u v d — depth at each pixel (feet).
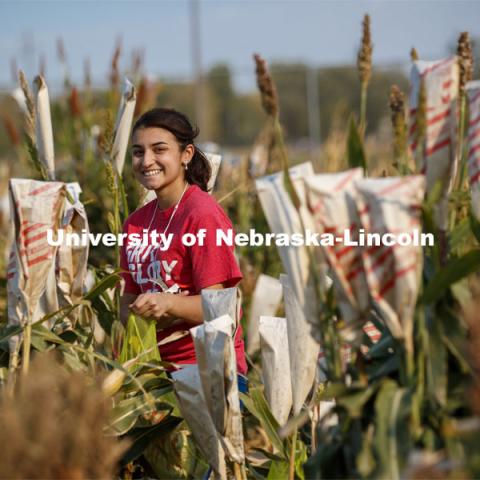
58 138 73.46
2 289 47.32
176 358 37.19
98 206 63.00
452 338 25.21
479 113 27.22
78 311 35.58
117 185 43.39
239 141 220.43
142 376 32.60
